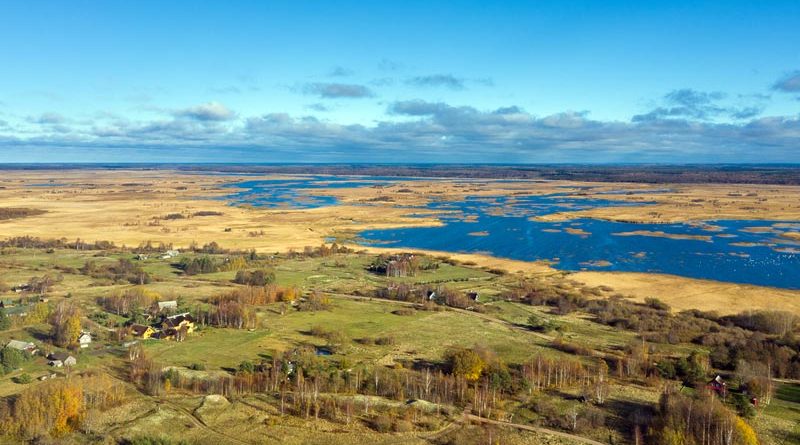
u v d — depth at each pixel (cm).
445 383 9444
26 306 13862
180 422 8350
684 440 7588
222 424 8319
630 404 9025
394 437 8025
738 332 12738
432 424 8375
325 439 7944
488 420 8525
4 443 7625
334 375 9781
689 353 11462
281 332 12675
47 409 8094
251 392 9475
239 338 12231
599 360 10975
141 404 8906
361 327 13125
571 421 8369
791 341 11669
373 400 9131
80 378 9394
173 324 12612
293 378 9906
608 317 13838
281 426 8262
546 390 9619
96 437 7831
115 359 10838
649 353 11475
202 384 9625
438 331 12850
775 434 8069
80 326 11881
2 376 9900
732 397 9131
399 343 11988
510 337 12481
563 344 11744
